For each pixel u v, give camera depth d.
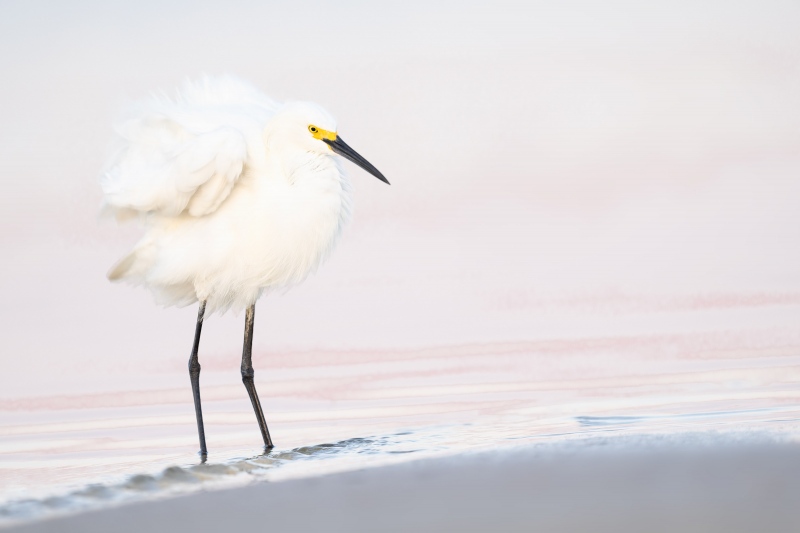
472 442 9.11
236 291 11.41
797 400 10.38
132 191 10.72
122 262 11.23
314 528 6.43
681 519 6.12
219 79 12.33
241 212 11.06
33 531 6.74
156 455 9.95
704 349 12.77
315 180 11.20
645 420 9.73
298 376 12.91
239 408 11.92
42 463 9.69
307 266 11.53
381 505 6.83
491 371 12.42
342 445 9.62
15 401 12.28
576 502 6.58
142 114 11.12
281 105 12.27
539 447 8.34
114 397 12.42
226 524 6.72
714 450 7.75
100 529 6.76
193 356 11.23
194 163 10.48
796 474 7.02
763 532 5.84
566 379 11.89
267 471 8.59
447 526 6.27
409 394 11.70
